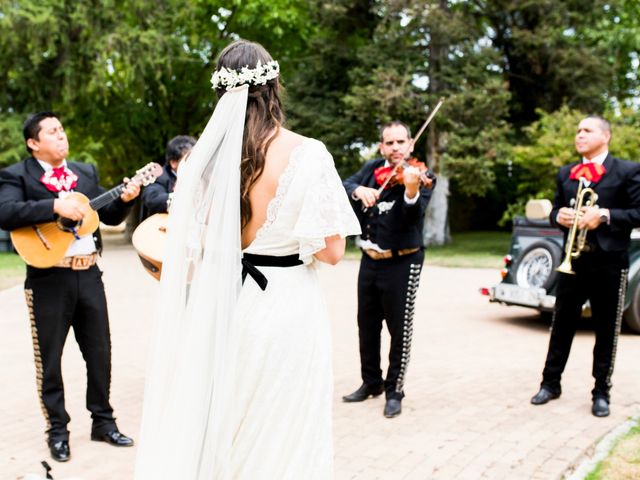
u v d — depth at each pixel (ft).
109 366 13.11
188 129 79.41
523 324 25.90
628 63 71.92
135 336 23.20
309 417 7.33
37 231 12.05
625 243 14.38
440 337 23.32
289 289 7.34
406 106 56.18
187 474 7.09
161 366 7.50
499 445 12.74
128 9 64.54
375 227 14.52
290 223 7.24
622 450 12.42
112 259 54.60
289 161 7.25
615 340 14.66
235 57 7.48
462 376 18.01
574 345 22.11
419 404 15.42
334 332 23.99
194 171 7.54
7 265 46.60
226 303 7.18
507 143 57.93
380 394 16.06
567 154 48.42
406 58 58.80
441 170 58.03
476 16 63.46
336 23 62.39
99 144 67.77
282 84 7.84
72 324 12.94
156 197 15.14
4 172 12.12
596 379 14.79
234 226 7.22
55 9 60.29
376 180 14.66
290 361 7.22
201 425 7.16
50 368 12.35
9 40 59.31
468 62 57.77
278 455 7.15
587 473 11.55
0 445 13.05
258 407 7.16
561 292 15.12
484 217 86.33
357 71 59.11
